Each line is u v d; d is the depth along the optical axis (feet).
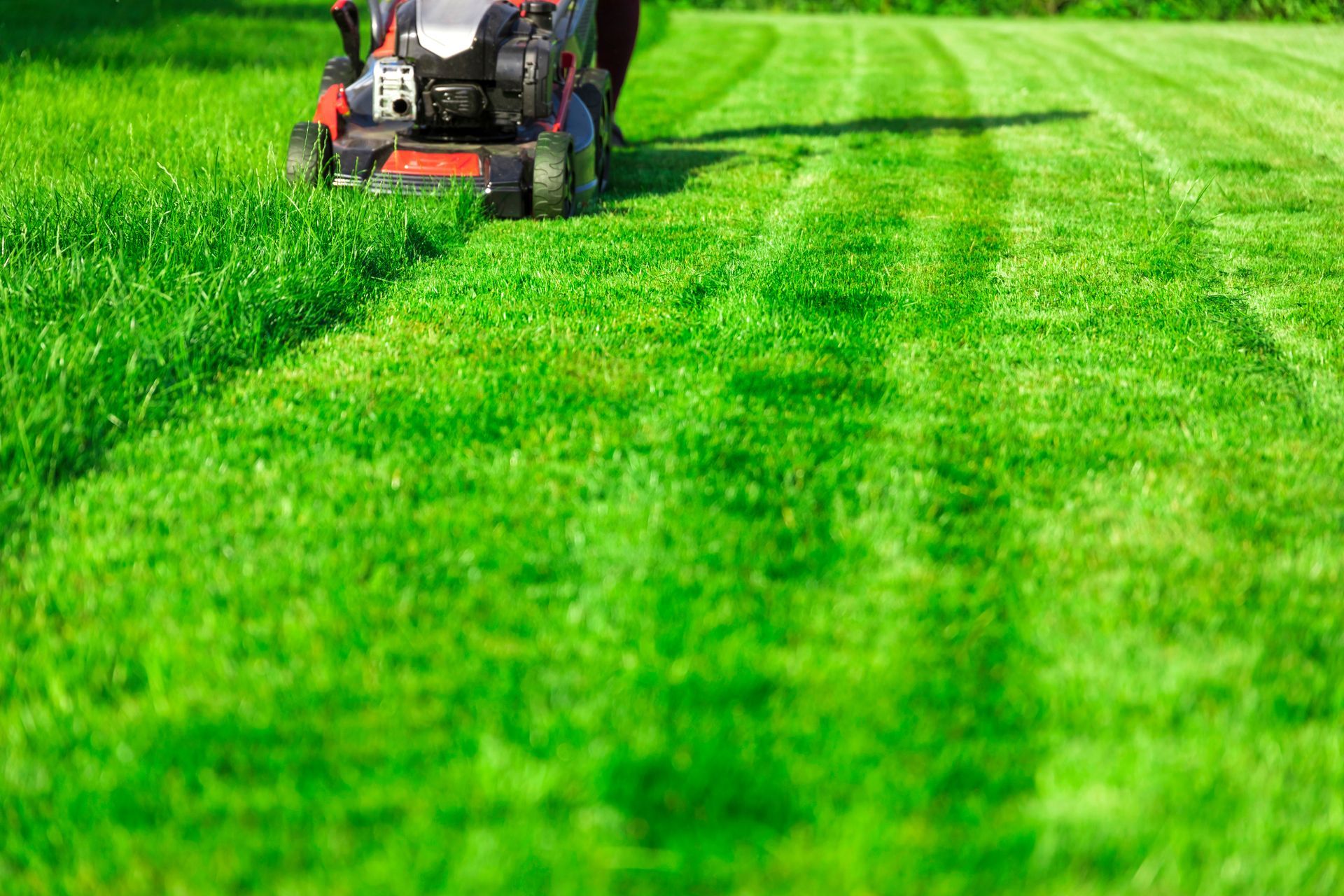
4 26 46.44
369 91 25.07
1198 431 13.21
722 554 10.00
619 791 7.18
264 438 12.54
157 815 7.19
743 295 18.21
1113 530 10.65
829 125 37.73
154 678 8.37
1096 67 55.11
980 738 7.74
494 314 17.22
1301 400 14.43
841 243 22.06
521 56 23.44
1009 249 21.98
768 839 6.82
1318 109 41.16
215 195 20.52
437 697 8.19
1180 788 7.21
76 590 9.59
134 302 15.03
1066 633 8.97
